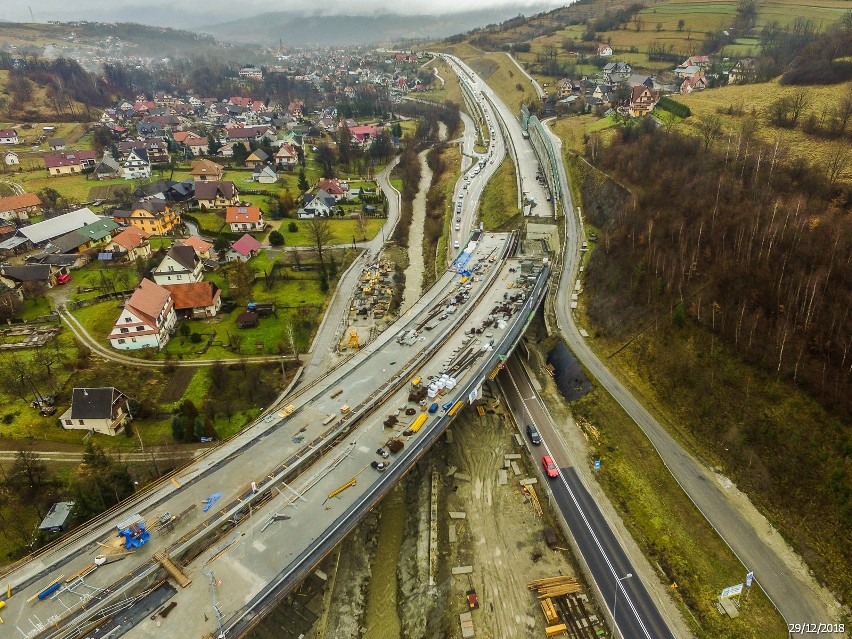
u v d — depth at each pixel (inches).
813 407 2428.6
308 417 2571.4
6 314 3848.4
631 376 3196.4
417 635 2062.0
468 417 3063.5
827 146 3885.3
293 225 5605.3
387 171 7839.6
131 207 5738.2
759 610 2016.5
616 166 4788.4
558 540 2353.6
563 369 3361.2
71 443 2775.6
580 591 2137.1
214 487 2180.1
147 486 2204.7
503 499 2571.4
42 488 2485.2
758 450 2512.3
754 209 3189.0
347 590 2231.8
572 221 4815.5
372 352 3075.8
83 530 2003.0
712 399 2778.1
